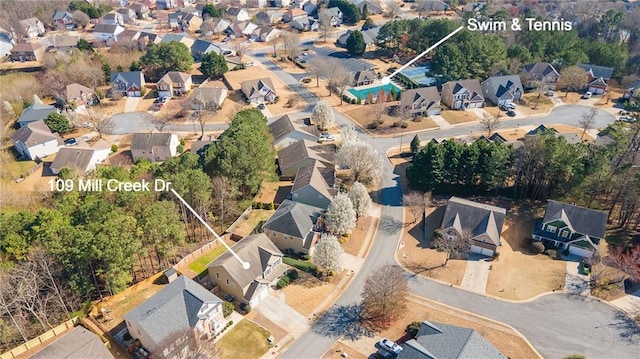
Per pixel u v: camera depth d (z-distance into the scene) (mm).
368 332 56344
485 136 104938
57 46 160750
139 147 99438
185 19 197875
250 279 59438
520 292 61969
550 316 58156
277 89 136625
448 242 68750
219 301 54906
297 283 64250
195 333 51844
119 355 52156
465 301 60781
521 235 72875
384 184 88688
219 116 121375
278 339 55438
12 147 107000
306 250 68688
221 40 183750
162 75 143750
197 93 125125
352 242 72688
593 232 67062
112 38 172375
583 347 53875
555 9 194000
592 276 64062
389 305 57125
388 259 69000
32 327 56000
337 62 141625
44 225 62094
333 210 70750
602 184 74188
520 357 52594
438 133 108250
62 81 132125
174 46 141125
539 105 121125
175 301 52875
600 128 108312
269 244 65188
